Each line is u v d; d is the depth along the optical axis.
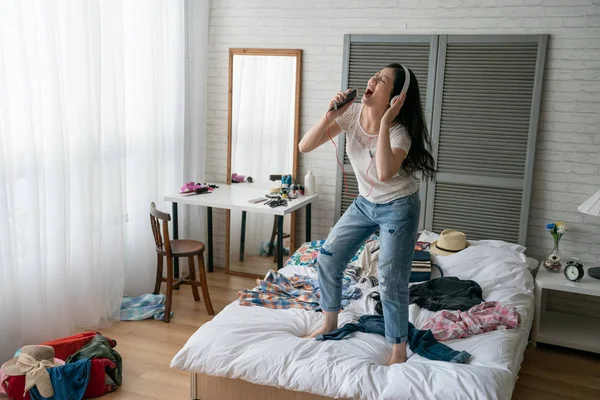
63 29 3.51
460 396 2.43
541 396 3.25
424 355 2.81
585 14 3.95
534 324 3.81
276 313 3.22
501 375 2.60
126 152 4.27
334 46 4.63
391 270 2.64
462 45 4.23
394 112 2.44
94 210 3.80
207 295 4.17
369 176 2.65
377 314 3.30
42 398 2.94
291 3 4.70
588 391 3.32
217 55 5.03
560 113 4.11
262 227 4.99
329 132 2.77
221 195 4.66
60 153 3.45
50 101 3.39
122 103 4.04
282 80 4.80
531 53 4.08
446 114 4.34
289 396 2.74
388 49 4.43
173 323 4.02
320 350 2.78
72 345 3.31
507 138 4.20
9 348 3.32
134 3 4.16
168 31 4.52
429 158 2.67
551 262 3.96
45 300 3.48
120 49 3.95
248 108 4.95
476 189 4.34
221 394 2.90
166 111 4.64
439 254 4.01
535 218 4.29
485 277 3.71
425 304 3.42
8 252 3.23
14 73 3.21
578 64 4.02
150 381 3.25
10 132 3.18
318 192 4.86
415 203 2.64
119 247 4.01
